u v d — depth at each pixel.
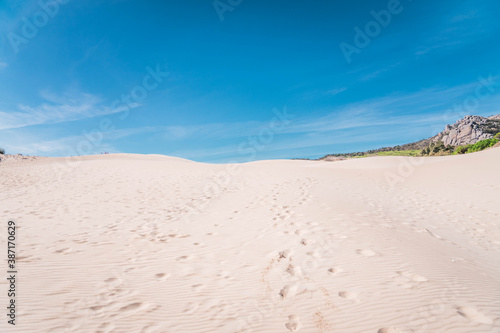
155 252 5.31
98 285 3.81
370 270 4.11
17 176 16.17
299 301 3.35
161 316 3.09
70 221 7.52
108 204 10.01
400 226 7.06
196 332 2.79
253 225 7.26
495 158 17.94
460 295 3.30
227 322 2.97
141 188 13.45
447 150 54.97
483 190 12.22
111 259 4.84
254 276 4.15
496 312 2.93
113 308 3.22
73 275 4.07
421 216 8.79
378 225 6.89
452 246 5.79
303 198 10.19
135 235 6.44
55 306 3.16
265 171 19.39
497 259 5.30
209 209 9.41
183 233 6.70
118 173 18.17
